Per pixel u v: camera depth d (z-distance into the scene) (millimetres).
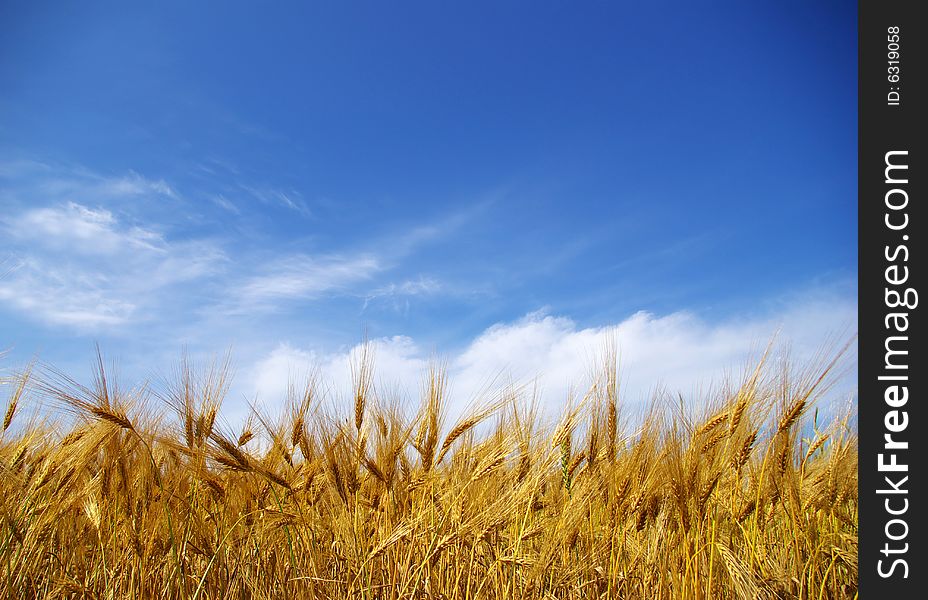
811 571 901
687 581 895
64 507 1022
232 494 1074
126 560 987
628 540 997
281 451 1071
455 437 1021
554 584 983
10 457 1028
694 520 909
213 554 991
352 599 945
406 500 996
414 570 962
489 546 1028
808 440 1102
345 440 992
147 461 988
